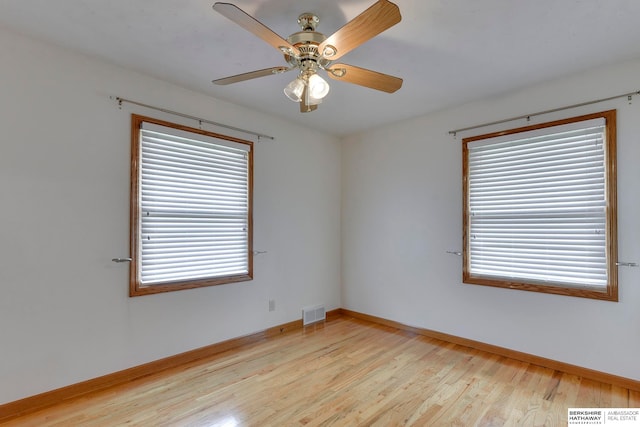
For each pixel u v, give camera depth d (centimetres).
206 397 228
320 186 422
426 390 238
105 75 247
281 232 374
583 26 198
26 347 211
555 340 272
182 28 203
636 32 204
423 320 361
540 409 213
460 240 331
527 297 288
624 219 242
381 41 214
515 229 298
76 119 233
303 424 198
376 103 326
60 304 224
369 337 351
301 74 188
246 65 251
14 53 210
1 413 201
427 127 359
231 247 326
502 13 185
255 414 208
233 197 329
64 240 227
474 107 322
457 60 240
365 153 421
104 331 244
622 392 233
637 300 237
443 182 346
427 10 181
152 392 234
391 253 391
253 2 176
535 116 284
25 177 212
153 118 272
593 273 257
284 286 375
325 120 380
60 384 223
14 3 178
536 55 233
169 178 283
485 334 313
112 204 249
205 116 306
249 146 340
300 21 190
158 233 275
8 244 206
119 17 192
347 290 439
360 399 226
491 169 313
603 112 251
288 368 275
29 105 215
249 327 338
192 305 294
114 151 251
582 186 263
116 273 250
